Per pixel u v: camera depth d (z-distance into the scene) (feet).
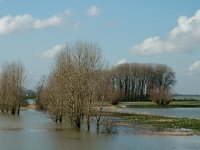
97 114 229.25
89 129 222.69
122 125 258.37
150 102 647.15
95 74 223.71
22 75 400.47
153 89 622.13
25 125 253.65
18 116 349.41
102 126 233.76
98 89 224.33
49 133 207.21
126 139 185.47
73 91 223.51
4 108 397.19
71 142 175.42
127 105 579.89
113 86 648.79
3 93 396.98
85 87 221.87
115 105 574.15
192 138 191.21
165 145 167.63
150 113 399.03
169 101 607.78
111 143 173.06
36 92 485.56
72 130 220.43
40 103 449.06
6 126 247.70
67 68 227.20
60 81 234.99
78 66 224.33
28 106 510.58
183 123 271.69
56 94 244.42
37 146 164.45
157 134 206.49
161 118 319.68
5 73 403.95
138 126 251.80
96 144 169.89
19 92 391.24
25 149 157.69
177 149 158.10
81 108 222.89
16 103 386.32
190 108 569.64
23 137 191.72
